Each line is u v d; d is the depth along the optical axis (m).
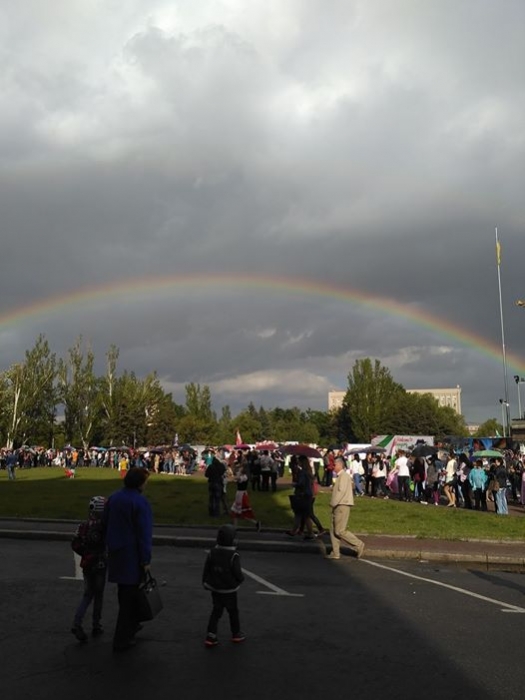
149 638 6.97
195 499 23.17
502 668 6.09
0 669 5.94
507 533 15.44
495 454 25.22
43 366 76.81
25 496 24.39
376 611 8.36
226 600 6.73
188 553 13.05
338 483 12.85
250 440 104.38
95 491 27.20
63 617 7.81
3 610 8.13
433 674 5.91
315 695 5.35
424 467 23.97
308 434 124.81
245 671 5.93
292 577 10.73
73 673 5.84
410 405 102.75
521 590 9.94
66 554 12.58
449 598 9.23
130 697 5.26
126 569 6.39
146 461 44.03
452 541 14.48
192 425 86.94
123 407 80.06
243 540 14.21
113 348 81.44
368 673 5.92
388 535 15.09
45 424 76.44
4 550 13.04
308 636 7.14
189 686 5.52
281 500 23.53
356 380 100.75
